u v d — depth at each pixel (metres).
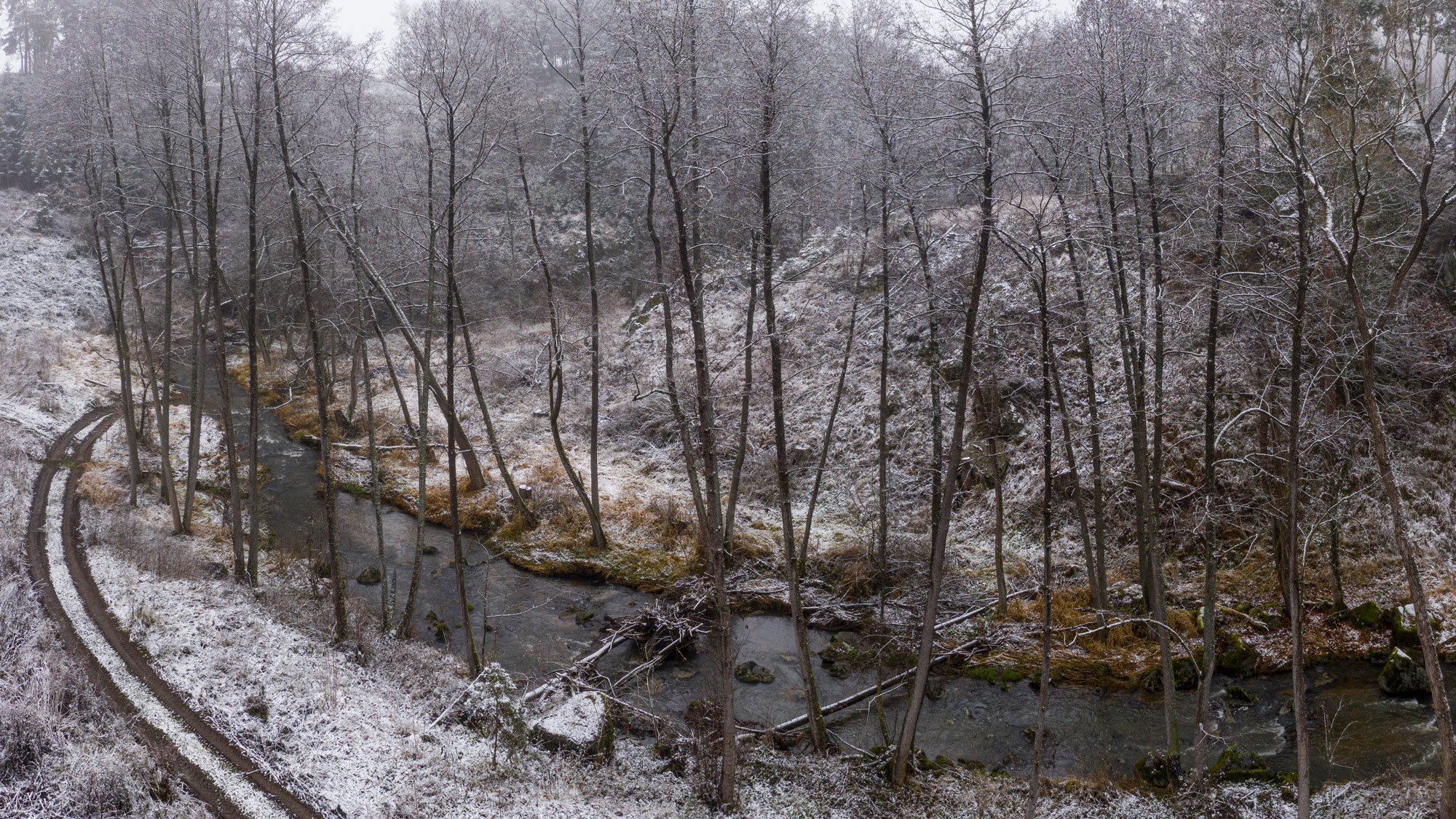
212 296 28.94
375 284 23.30
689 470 22.56
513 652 20.78
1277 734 16.94
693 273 20.33
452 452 19.17
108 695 16.48
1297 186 12.93
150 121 25.20
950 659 20.34
